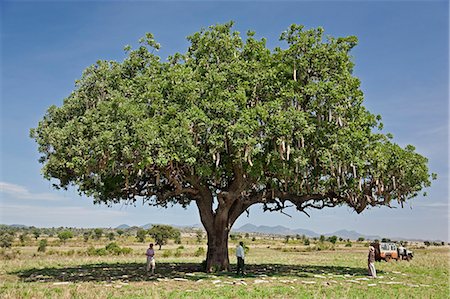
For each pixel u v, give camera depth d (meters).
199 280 21.50
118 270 27.28
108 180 24.42
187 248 68.62
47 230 171.25
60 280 21.91
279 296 17.23
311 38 22.55
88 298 16.17
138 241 94.50
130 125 19.58
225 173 24.98
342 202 27.03
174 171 22.06
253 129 19.97
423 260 45.78
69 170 22.84
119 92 22.11
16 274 25.23
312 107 21.92
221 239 26.20
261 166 21.17
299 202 27.36
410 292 20.00
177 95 20.66
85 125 20.75
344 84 22.86
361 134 22.17
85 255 48.12
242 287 19.38
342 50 23.52
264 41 23.48
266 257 47.59
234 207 26.67
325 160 21.47
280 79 22.22
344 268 32.00
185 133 19.39
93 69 23.86
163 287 19.23
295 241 118.50
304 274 25.45
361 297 17.88
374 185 25.16
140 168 19.55
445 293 20.22
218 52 23.16
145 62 24.30
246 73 21.53
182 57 24.48
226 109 19.94
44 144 22.55
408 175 24.48
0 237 71.81
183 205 30.05
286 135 20.42
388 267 34.81
